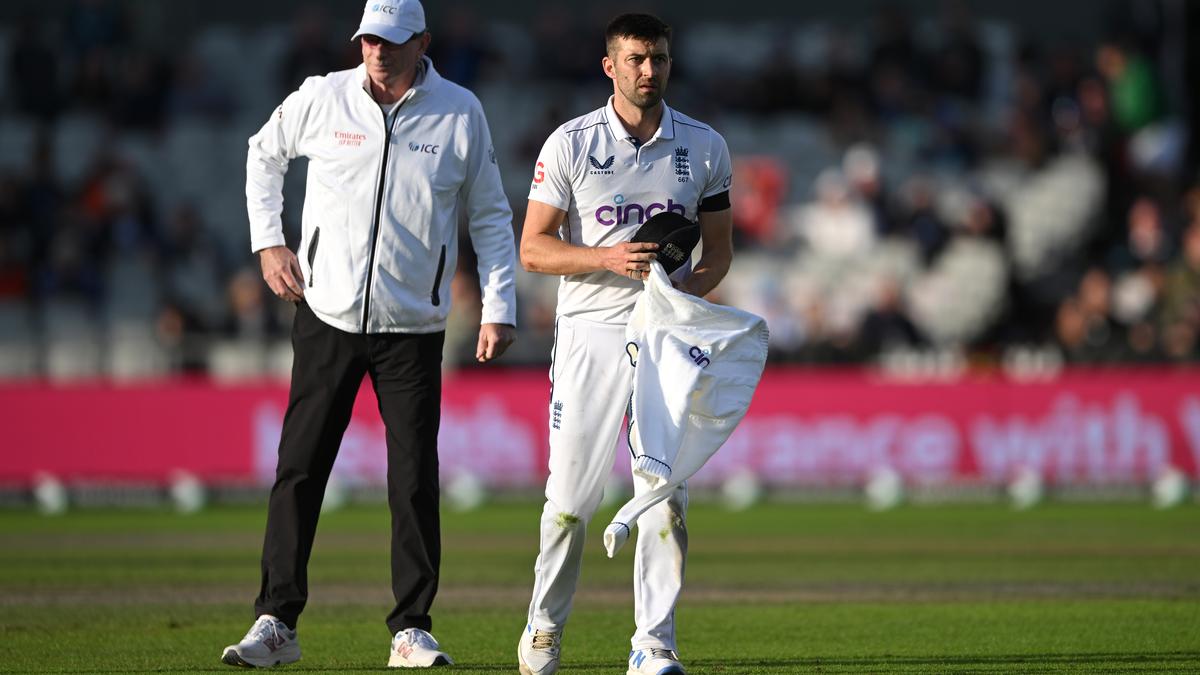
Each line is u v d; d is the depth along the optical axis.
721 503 56.41
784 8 89.88
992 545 40.66
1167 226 75.62
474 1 89.06
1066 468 56.78
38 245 71.56
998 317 70.88
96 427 56.34
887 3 89.88
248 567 35.47
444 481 56.69
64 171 79.00
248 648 21.16
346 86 21.91
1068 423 56.75
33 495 56.56
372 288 21.69
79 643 23.78
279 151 22.28
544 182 19.94
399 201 21.69
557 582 19.94
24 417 56.19
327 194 21.84
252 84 85.38
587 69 82.12
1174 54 85.12
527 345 62.75
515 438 56.78
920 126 80.88
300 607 21.81
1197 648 23.11
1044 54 88.19
